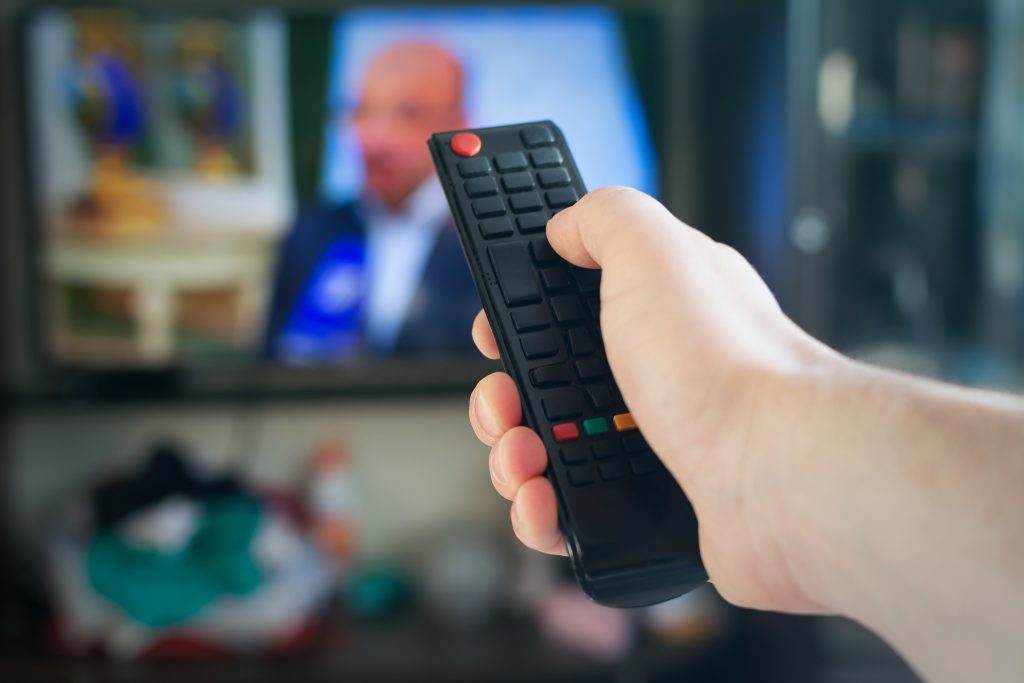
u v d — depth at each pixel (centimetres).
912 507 35
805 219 139
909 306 159
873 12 151
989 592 32
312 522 167
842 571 38
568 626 154
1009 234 158
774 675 150
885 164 156
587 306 53
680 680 166
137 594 147
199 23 160
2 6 162
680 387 44
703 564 47
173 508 153
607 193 51
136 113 162
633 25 162
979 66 154
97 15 160
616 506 48
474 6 160
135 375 167
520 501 50
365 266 165
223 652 151
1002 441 34
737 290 47
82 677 147
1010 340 160
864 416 38
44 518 175
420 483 175
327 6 160
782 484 40
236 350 167
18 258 168
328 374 167
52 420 173
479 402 53
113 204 164
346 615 163
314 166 163
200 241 165
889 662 150
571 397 51
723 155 158
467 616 161
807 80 136
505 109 163
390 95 162
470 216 56
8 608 162
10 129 165
